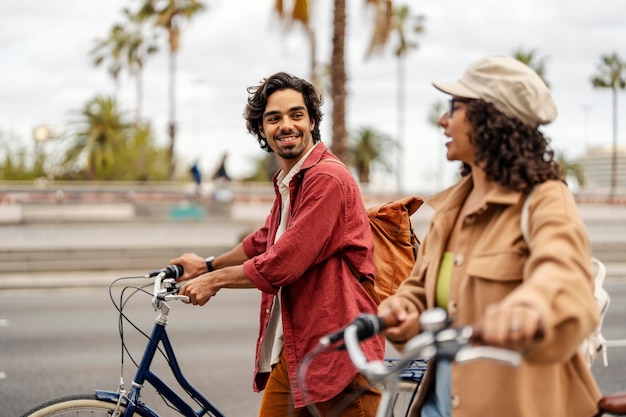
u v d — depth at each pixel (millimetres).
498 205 2299
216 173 29734
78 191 27859
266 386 3443
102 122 45250
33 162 41656
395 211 3566
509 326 1757
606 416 4035
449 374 2441
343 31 17109
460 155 2371
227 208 25000
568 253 2006
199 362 7227
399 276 3523
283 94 3336
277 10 15008
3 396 6074
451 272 2355
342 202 3246
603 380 6520
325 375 3213
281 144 3330
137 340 8250
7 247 16594
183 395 6074
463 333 1800
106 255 16078
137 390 3371
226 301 11156
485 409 2250
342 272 3258
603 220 26438
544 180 2236
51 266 15180
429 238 2520
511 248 2223
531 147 2252
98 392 3381
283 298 3299
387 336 2258
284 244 3146
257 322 9375
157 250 16344
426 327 1819
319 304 3236
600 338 2873
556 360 1954
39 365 7125
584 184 50062
